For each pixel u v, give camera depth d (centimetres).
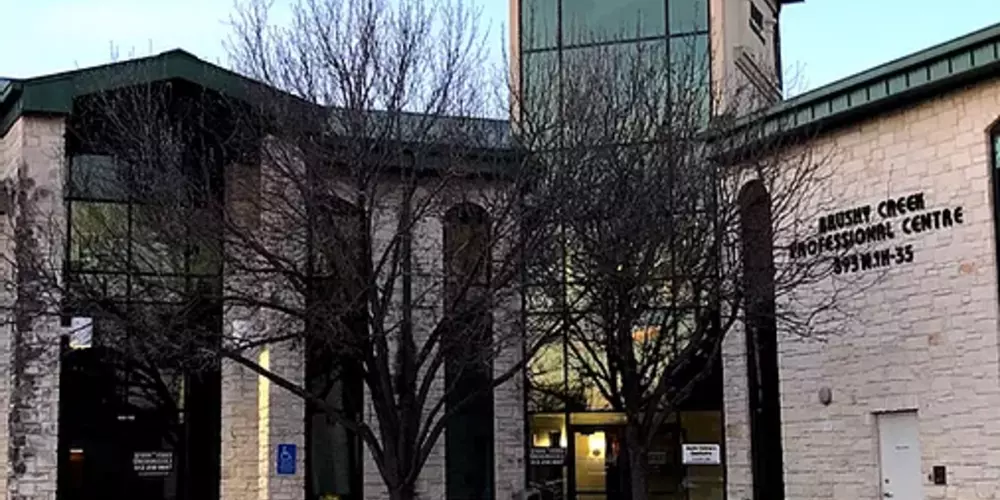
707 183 1962
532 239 1881
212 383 2317
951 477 1917
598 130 1955
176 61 2028
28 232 2031
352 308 1828
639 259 1906
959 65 1922
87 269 2073
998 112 1912
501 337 2058
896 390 2020
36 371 2017
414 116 1906
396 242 1852
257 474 2252
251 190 1970
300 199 1884
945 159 1986
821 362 2150
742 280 1953
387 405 1855
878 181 2088
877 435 2056
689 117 2050
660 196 1911
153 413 2262
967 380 1912
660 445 2439
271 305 1838
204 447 2292
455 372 2123
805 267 2042
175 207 1861
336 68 1861
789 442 2194
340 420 1881
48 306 1878
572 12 2731
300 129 1839
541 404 2503
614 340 1972
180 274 1948
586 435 2480
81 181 2152
